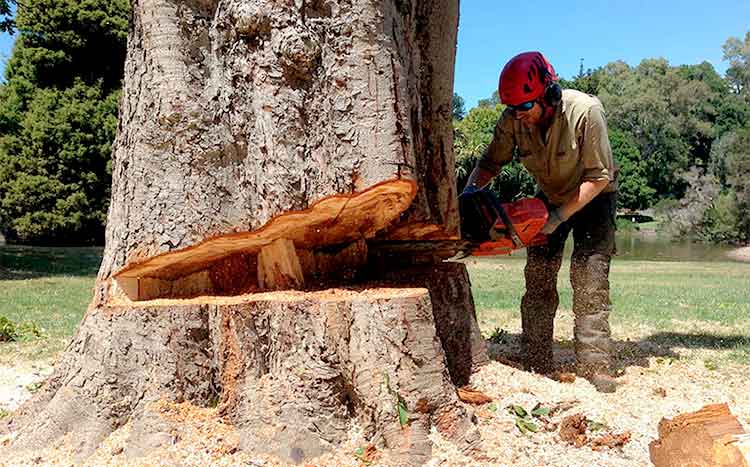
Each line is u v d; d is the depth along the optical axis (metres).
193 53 3.09
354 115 2.96
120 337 3.04
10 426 3.29
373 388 2.85
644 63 77.69
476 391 3.38
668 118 62.38
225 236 3.06
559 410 3.27
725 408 2.50
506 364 4.03
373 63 2.96
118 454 2.86
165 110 3.05
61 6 21.66
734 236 37.81
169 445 2.83
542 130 4.09
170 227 3.08
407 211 3.38
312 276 3.54
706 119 68.50
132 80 3.26
